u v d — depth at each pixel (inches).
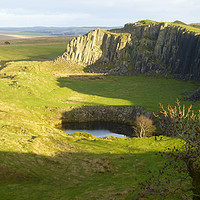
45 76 5428.2
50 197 1047.0
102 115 3757.4
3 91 4057.6
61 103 3905.0
